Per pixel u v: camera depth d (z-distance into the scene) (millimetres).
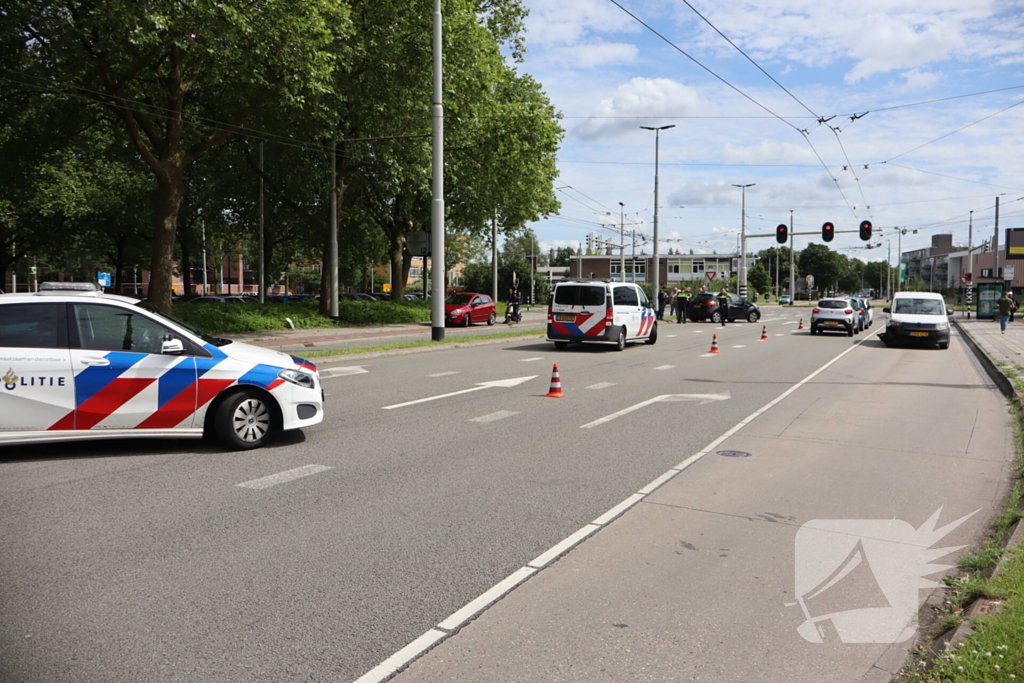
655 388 13062
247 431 7578
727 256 122250
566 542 4961
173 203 23000
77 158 35281
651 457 7586
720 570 4496
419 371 15164
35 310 6984
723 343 25172
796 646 3527
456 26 26375
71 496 5805
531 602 4004
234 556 4590
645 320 23422
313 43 19891
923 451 8086
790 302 83688
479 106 28781
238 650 3414
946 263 137375
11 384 6770
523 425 9273
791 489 6402
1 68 20312
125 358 7117
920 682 3039
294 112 26062
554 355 19625
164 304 23047
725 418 10055
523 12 34188
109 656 3336
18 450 7398
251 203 40562
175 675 3184
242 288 101312
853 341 27266
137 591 4043
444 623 3727
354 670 3254
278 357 7945
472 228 40062
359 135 30234
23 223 36844
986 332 31953
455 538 5004
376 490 6156
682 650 3479
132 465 6828
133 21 17328
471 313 35625
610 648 3490
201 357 7383
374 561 4555
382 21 25562
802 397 12250
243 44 19125
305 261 73000
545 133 37125
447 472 6816
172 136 22703
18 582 4137
